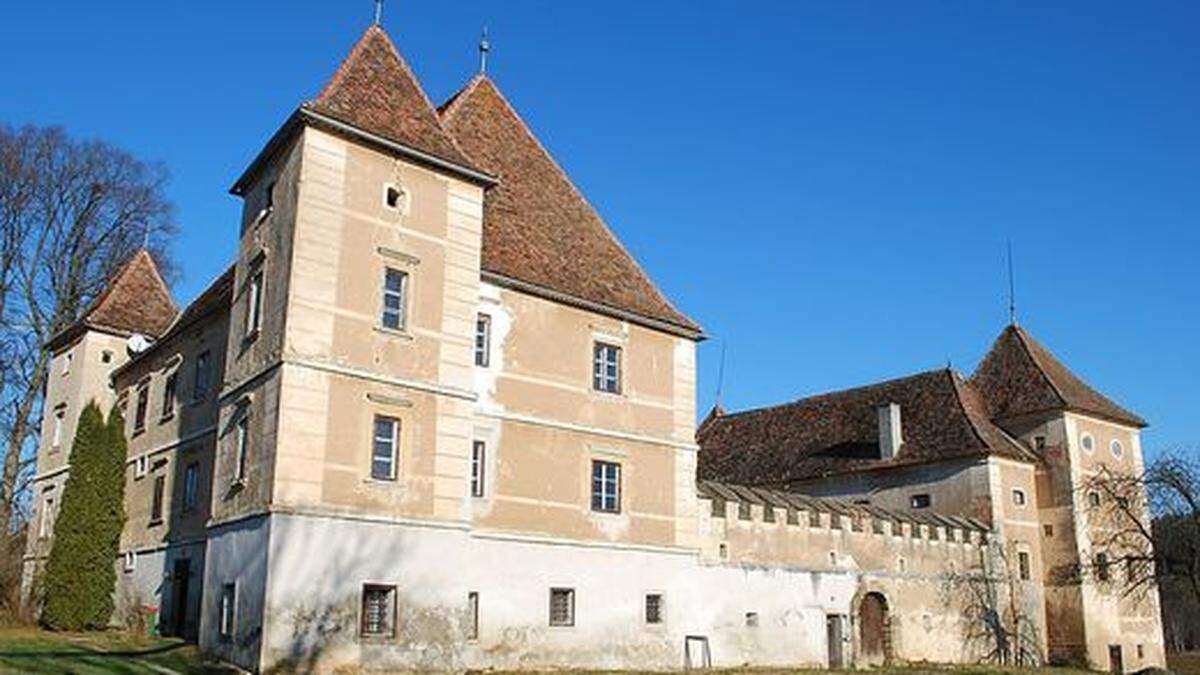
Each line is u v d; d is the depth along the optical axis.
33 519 41.47
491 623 26.75
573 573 28.88
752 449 54.50
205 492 29.80
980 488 45.00
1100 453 49.00
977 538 43.84
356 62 27.11
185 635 28.92
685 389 33.38
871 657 38.41
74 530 31.39
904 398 50.19
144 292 43.16
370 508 23.88
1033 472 47.78
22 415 42.44
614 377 31.61
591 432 30.25
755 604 34.28
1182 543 44.16
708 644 32.22
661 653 30.62
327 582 22.81
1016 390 49.97
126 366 38.59
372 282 25.12
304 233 24.19
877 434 49.31
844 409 52.34
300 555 22.52
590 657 28.75
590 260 32.78
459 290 26.80
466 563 25.31
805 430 53.00
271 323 24.41
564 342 30.33
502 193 31.81
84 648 23.89
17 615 31.78
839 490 49.06
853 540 38.69
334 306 24.31
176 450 32.53
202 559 28.92
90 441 32.53
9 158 42.28
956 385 48.78
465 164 27.39
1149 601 49.06
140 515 34.44
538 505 28.52
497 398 28.28
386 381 24.78
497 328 28.75
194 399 31.97
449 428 25.73
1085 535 46.53
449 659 24.47
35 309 43.25
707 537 33.31
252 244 26.62
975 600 43.00
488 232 30.05
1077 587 45.69
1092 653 45.09
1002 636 43.62
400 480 24.56
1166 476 43.66
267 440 23.33
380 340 24.92
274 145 25.80
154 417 35.19
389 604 23.84
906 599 40.19
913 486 46.91
